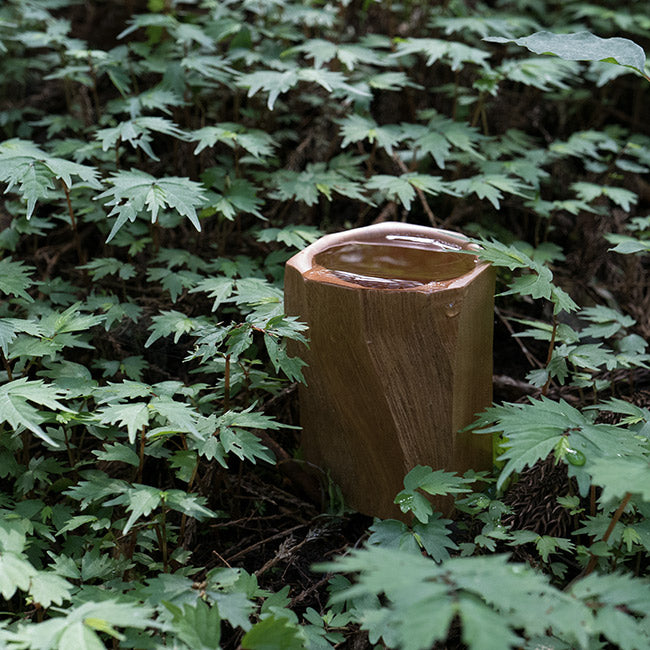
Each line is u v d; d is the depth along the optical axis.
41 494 1.89
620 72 2.90
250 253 2.78
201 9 3.64
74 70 2.81
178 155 2.99
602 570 1.65
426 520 1.57
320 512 2.01
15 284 1.92
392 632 1.38
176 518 1.94
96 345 2.37
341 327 1.72
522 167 2.69
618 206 3.13
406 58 3.19
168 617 1.37
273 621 1.28
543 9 3.81
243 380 2.04
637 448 1.49
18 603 1.72
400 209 2.97
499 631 0.96
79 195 2.71
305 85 3.18
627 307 2.80
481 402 1.92
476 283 1.74
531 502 1.87
